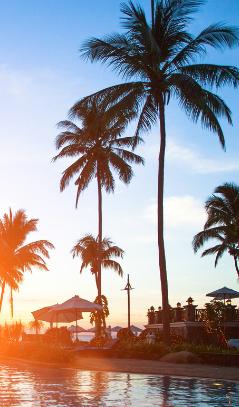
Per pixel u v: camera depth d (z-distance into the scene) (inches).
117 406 438.0
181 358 943.7
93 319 1653.5
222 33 1131.3
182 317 1587.1
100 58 1149.7
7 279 2319.1
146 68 1150.3
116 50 1133.1
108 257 2108.8
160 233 1115.9
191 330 1494.8
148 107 1192.2
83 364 963.3
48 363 1023.6
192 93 1095.6
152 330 1733.5
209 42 1147.3
